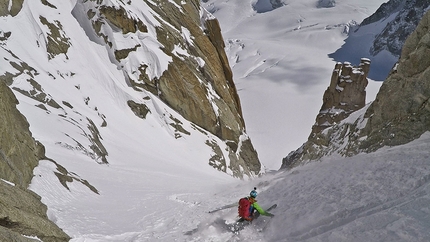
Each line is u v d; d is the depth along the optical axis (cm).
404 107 1653
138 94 3884
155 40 4191
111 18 4056
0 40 2920
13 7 3231
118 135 3147
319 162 2158
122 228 988
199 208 1202
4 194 759
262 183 1555
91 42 3956
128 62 3988
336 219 820
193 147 3762
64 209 1045
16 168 981
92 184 1523
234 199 1317
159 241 886
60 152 1948
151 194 1534
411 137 1557
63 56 3453
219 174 3522
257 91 15962
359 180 1032
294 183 1255
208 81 4584
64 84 3164
